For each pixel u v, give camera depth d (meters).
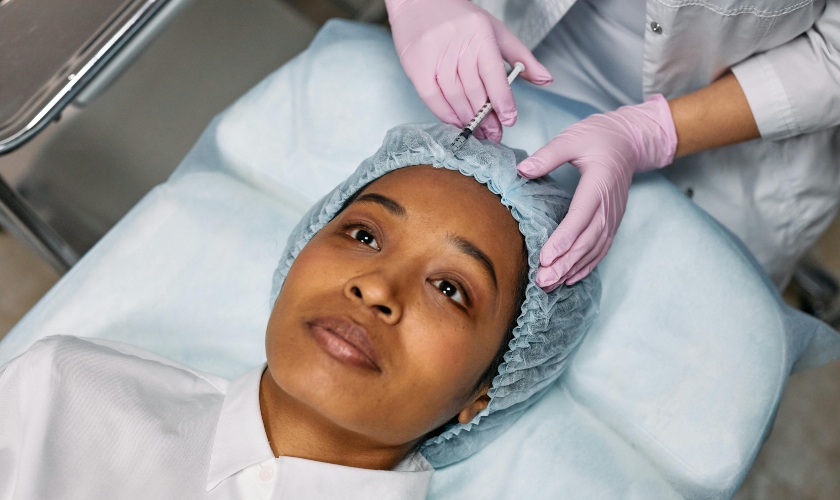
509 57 1.41
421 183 1.14
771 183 1.57
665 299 1.40
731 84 1.40
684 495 1.32
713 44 1.37
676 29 1.34
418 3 1.43
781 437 2.22
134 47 1.60
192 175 1.58
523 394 1.26
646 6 1.35
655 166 1.47
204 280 1.46
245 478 1.12
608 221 1.29
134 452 1.11
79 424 1.12
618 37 1.55
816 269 2.25
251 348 1.43
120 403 1.14
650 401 1.34
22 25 1.48
